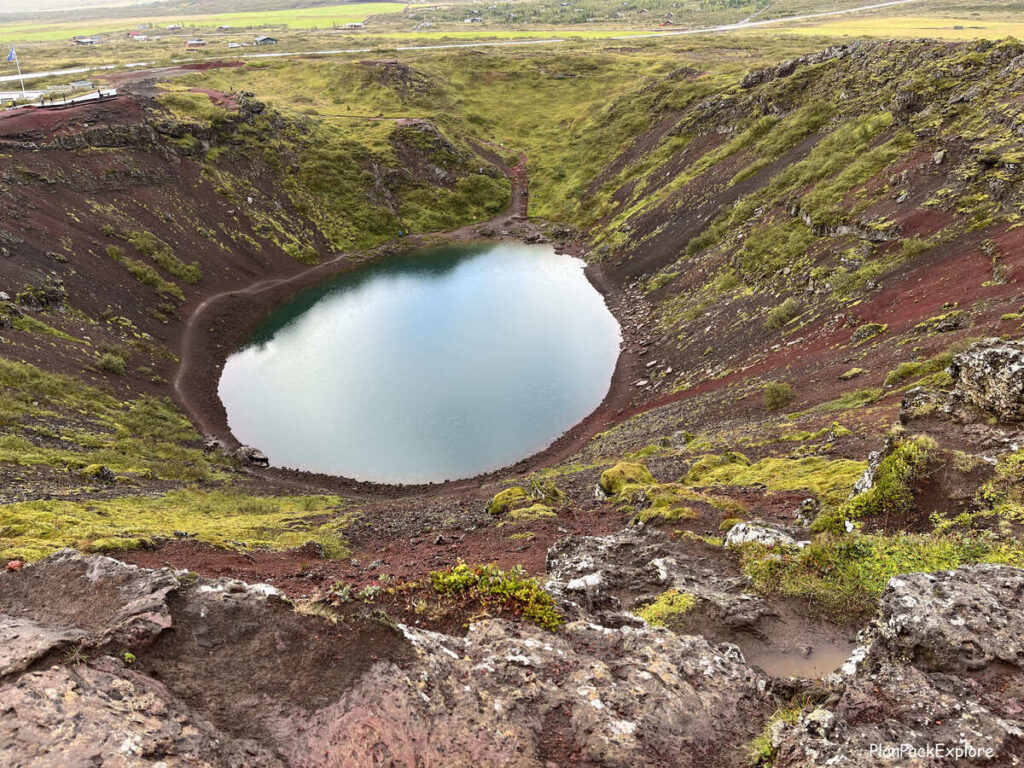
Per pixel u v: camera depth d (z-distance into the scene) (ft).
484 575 36.65
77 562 30.22
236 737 22.67
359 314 246.68
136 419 152.05
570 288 270.67
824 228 187.62
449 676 28.30
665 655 33.40
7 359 146.61
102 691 22.61
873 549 44.80
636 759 25.68
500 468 152.05
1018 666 25.73
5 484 87.35
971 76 194.29
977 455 52.29
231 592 29.63
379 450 160.86
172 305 225.56
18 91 361.71
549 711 27.86
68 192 236.43
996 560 40.19
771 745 25.57
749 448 102.58
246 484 133.49
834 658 36.45
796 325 159.74
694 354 184.34
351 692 25.41
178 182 278.67
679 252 255.50
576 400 182.60
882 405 96.94
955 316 114.52
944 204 157.48
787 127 261.24
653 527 65.92
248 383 194.29
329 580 60.13
